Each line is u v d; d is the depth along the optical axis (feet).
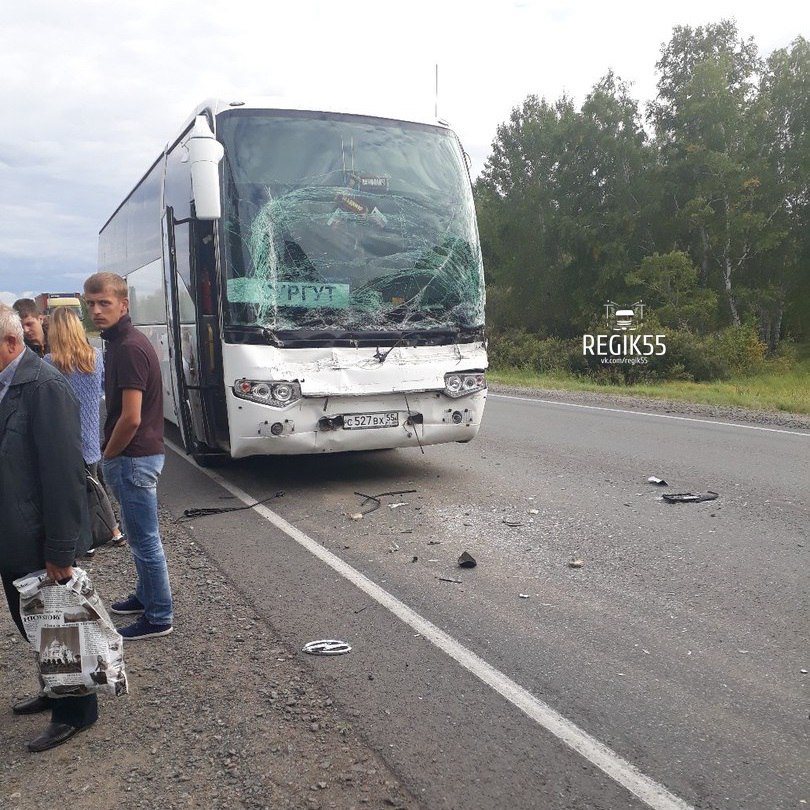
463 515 23.13
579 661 13.61
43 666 11.23
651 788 10.05
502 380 74.95
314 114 25.02
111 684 11.38
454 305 25.76
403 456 32.27
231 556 19.77
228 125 23.99
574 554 19.39
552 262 153.79
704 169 128.36
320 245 24.18
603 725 11.56
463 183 26.68
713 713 11.84
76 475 10.83
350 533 21.57
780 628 14.78
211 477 28.81
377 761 10.75
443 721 11.73
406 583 17.57
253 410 23.31
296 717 11.94
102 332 14.28
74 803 10.10
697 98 127.75
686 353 85.05
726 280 126.93
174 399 30.96
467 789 10.11
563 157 143.33
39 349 22.93
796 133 130.62
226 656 14.11
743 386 77.61
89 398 20.26
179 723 11.94
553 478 27.86
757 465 29.60
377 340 24.52
